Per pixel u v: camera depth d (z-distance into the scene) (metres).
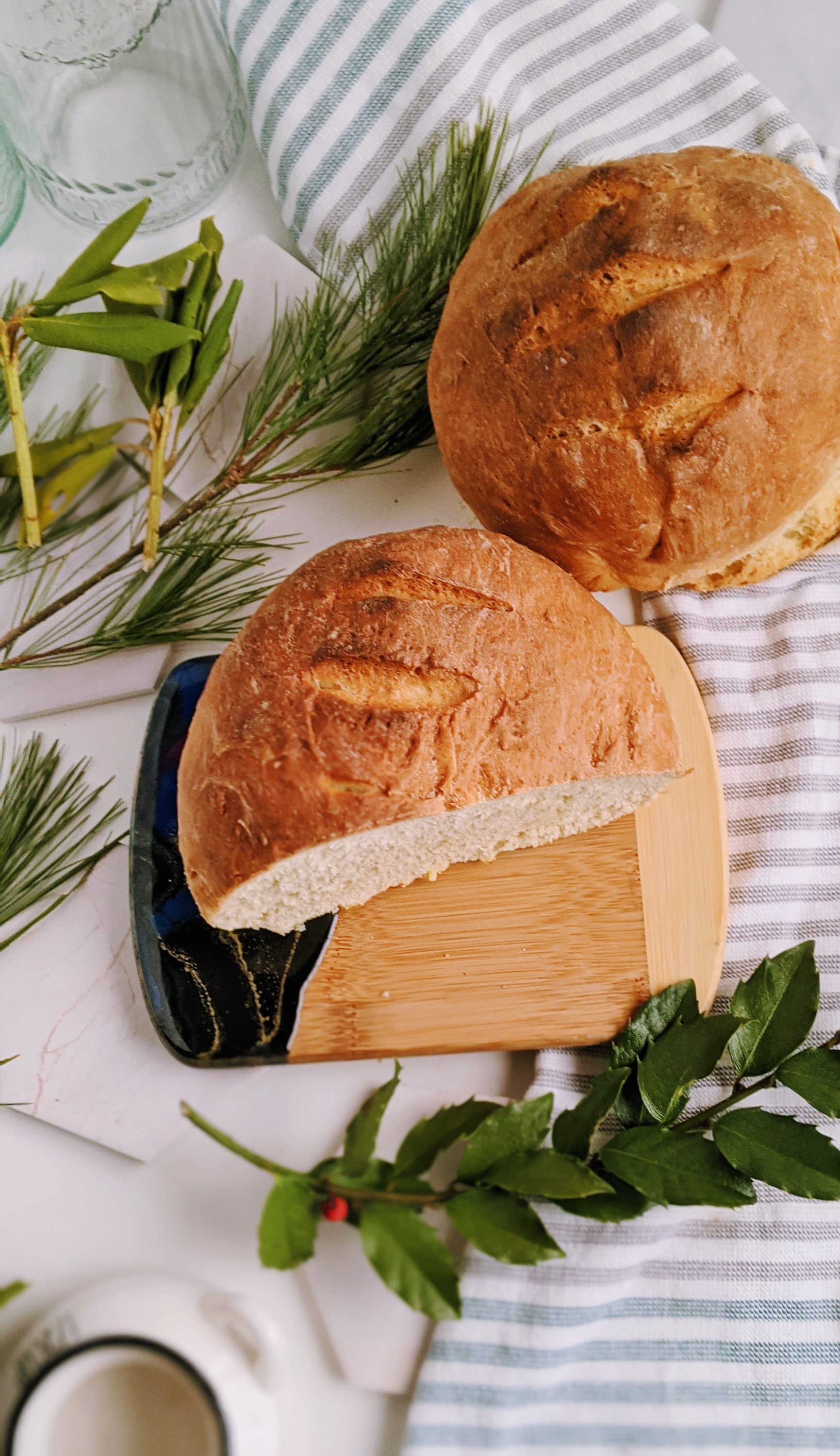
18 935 0.63
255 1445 0.55
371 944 0.64
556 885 0.65
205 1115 0.63
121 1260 0.62
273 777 0.59
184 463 0.70
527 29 0.69
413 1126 0.62
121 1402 0.56
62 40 0.66
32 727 0.69
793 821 0.65
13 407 0.63
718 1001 0.64
